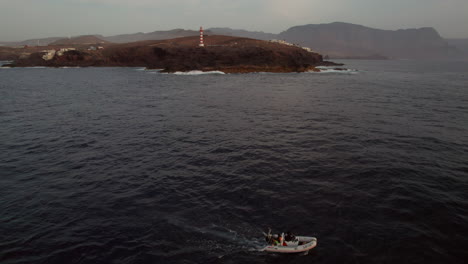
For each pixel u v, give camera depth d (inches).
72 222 574.2
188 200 653.9
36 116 1523.1
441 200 644.1
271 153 947.3
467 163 856.9
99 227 557.6
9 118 1478.8
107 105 1829.5
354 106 1743.4
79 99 2074.3
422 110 1619.1
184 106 1772.9
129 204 640.4
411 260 460.8
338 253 476.7
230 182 740.7
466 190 692.7
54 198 670.5
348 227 546.3
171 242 512.1
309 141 1068.5
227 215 591.2
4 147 1029.8
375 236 519.2
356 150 967.6
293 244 488.7
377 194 671.1
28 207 631.2
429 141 1061.8
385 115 1493.6
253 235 528.4
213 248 495.8
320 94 2247.8
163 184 735.7
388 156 910.4
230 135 1154.7
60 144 1063.6
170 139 1110.4
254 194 674.8
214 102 1900.8
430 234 526.0
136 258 472.7
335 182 734.5
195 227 553.6
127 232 541.6
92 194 688.4
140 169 832.9
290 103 1850.4
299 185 719.1
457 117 1446.9
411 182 730.8
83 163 882.1
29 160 908.6
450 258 466.0
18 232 542.3
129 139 1115.3
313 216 583.5
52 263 464.8
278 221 568.1
